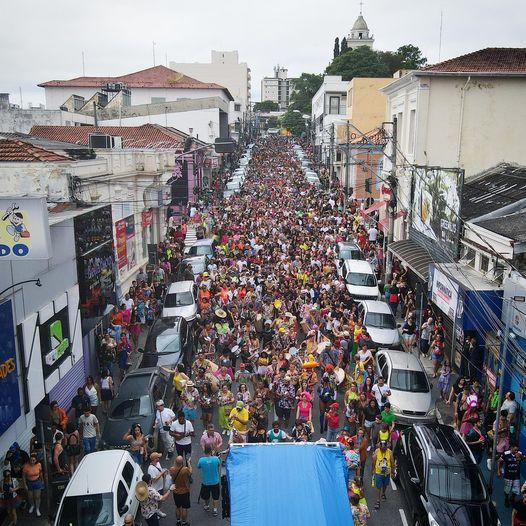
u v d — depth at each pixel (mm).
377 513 12500
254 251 31172
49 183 17953
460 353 17469
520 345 14867
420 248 25344
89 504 10797
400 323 23812
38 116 45312
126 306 22281
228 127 74500
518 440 14297
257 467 10094
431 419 15430
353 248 30609
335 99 78125
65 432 14344
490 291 16703
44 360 14867
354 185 52250
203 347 19078
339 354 18172
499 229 17469
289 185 59344
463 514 10969
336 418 14617
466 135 28062
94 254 18828
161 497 11391
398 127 32281
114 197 24469
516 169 26609
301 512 9133
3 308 12609
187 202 44219
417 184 26406
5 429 12703
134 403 15078
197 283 25734
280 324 19734
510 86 27625
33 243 11367
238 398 14867
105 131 41250
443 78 27609
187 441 13625
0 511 11992
